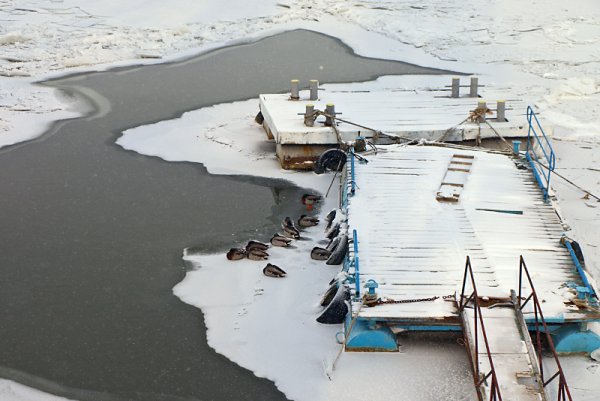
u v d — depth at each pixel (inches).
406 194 541.0
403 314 405.1
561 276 440.8
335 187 639.1
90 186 653.9
